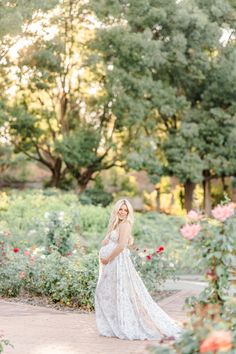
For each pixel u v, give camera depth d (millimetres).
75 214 18938
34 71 27766
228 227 6312
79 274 10836
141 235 21094
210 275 6402
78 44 29484
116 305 8320
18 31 23391
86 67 28906
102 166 29984
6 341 5863
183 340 4473
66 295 10883
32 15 25656
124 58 28406
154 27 29125
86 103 29828
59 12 28547
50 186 31391
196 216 6383
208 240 6383
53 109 29391
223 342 3549
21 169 31953
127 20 29016
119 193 32406
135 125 29156
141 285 8484
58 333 8414
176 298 12195
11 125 29156
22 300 11266
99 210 22469
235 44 30281
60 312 10227
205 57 28797
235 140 28953
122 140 30141
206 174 30906
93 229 20969
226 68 29266
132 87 28359
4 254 12914
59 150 28594
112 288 8406
